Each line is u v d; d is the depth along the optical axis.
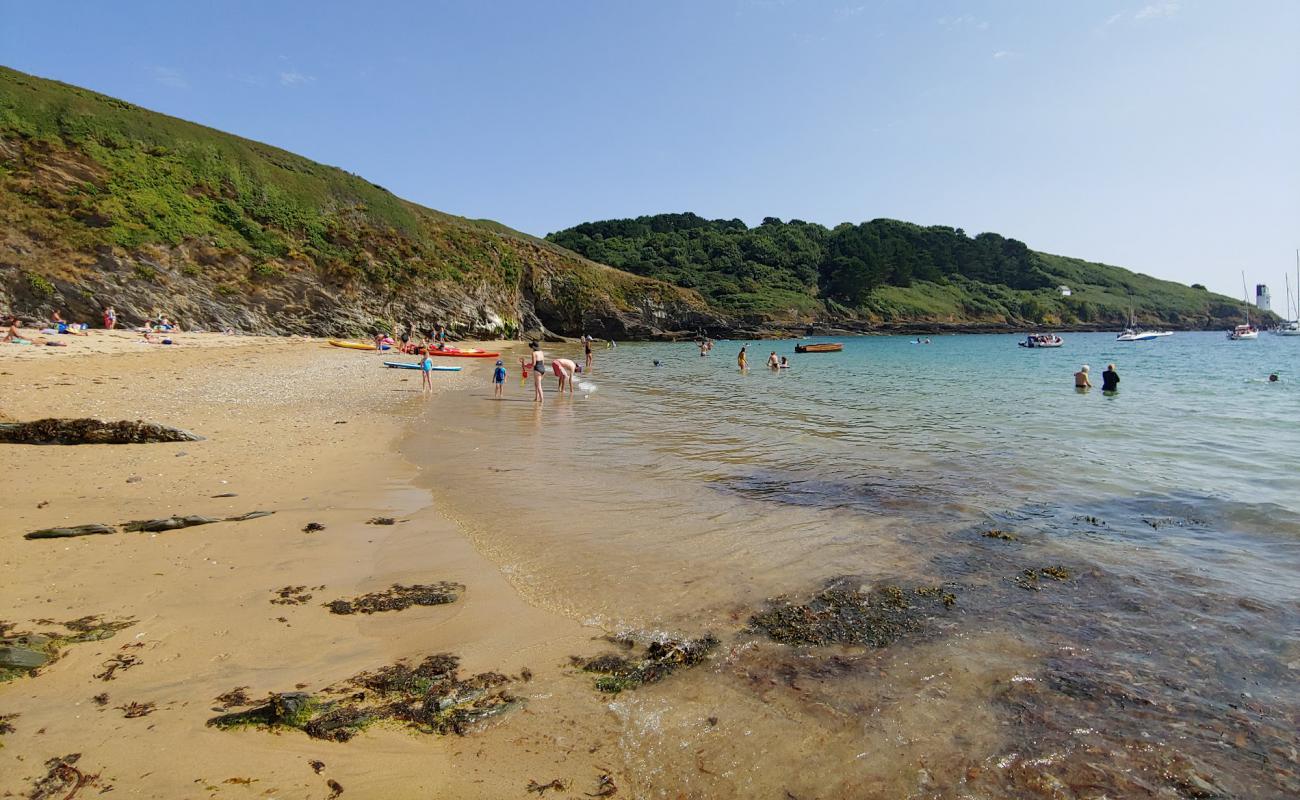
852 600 5.41
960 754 3.43
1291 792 3.13
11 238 38.03
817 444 13.23
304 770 3.17
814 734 3.58
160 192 46.38
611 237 142.25
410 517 7.79
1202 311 137.50
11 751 3.19
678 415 17.94
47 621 4.66
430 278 60.81
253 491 8.70
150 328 37.47
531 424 15.86
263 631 4.67
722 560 6.39
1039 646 4.60
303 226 54.50
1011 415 17.72
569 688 4.01
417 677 4.08
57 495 8.05
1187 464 10.98
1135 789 3.18
